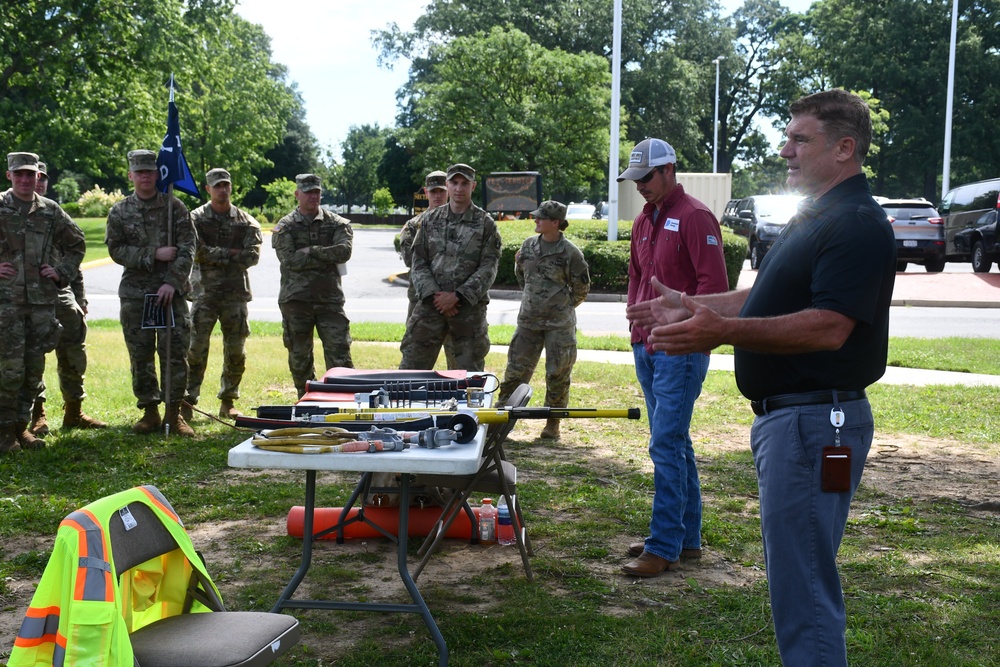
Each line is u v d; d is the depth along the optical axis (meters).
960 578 4.80
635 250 5.11
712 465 7.06
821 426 3.04
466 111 38.84
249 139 51.84
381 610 3.83
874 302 2.91
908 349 12.55
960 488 6.51
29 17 27.91
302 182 8.23
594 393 9.66
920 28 53.25
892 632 4.11
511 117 38.25
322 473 6.79
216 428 8.14
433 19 49.66
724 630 4.14
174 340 7.79
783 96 60.22
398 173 64.56
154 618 3.17
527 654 3.89
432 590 4.61
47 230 7.11
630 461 7.23
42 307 7.12
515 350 7.87
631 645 3.97
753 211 25.11
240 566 4.87
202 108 47.81
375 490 4.91
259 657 2.84
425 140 40.91
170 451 7.30
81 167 33.22
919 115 51.34
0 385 6.94
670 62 51.53
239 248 8.37
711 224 4.73
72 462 6.86
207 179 8.26
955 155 52.06
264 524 5.61
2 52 27.80
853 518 5.79
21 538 5.27
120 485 6.27
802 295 3.05
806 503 3.05
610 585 4.70
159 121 33.94
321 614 4.31
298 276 8.27
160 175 7.60
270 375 10.24
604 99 38.84
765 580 4.77
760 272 3.26
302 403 4.59
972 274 22.39
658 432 4.84
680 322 2.88
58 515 5.61
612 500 6.10
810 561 3.05
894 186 57.47
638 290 5.16
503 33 38.59
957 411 8.88
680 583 4.73
